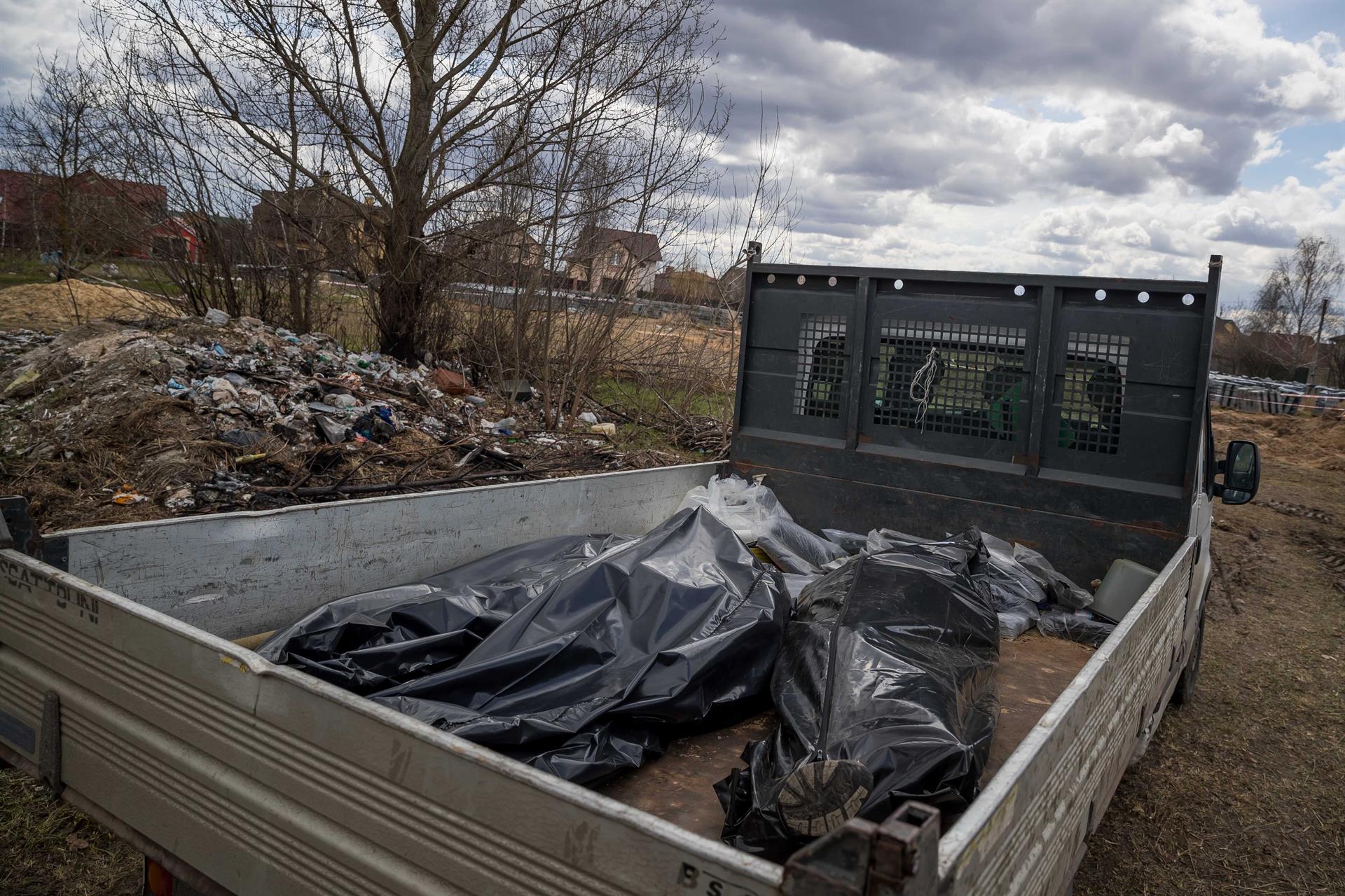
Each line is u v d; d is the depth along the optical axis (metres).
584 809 1.28
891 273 3.96
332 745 1.58
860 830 1.03
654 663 2.22
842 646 2.23
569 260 11.09
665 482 4.20
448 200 10.84
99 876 2.90
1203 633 5.02
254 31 9.32
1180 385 3.44
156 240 10.70
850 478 4.12
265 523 2.69
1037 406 3.68
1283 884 3.43
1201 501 3.92
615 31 10.23
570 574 2.52
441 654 2.37
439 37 10.16
